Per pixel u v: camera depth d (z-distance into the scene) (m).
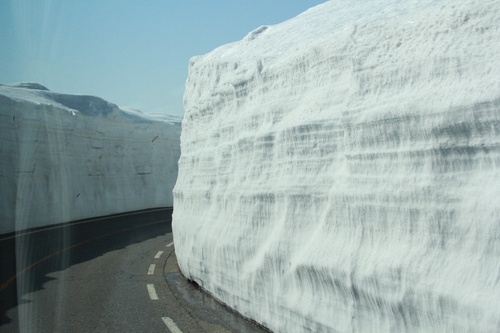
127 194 19.22
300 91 4.65
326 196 3.88
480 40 2.96
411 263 2.89
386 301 3.01
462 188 2.76
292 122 4.40
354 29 4.28
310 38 5.39
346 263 3.40
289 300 4.09
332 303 3.58
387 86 3.42
